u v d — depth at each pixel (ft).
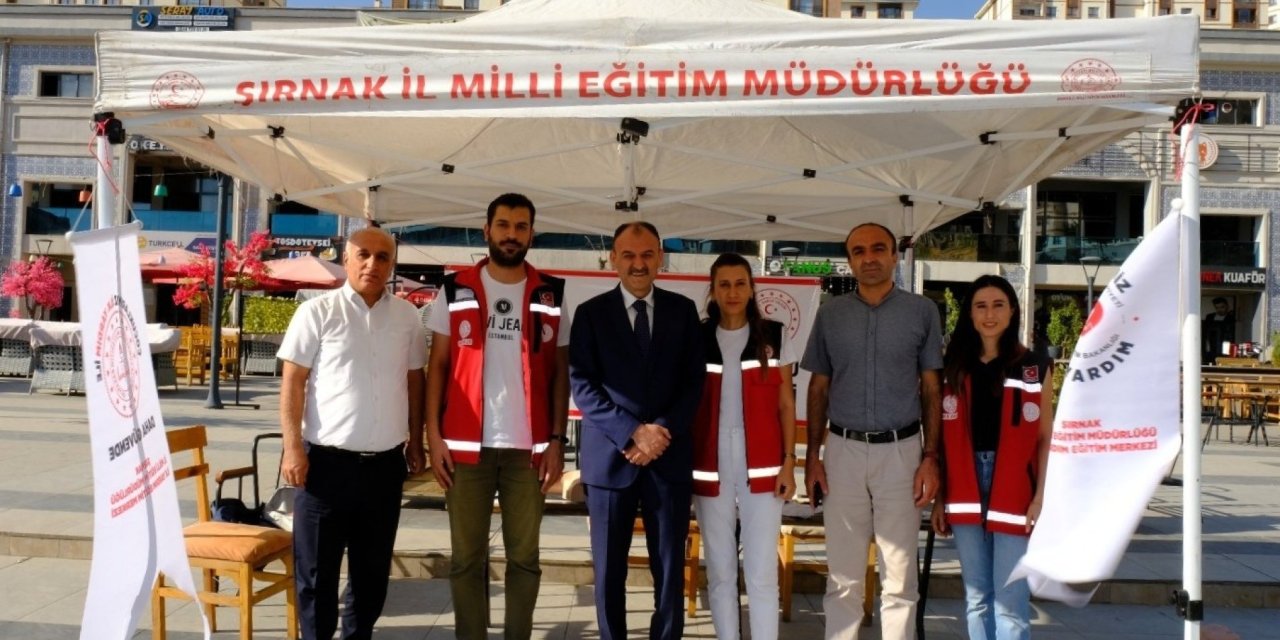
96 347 10.93
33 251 88.48
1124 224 96.02
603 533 12.13
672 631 11.98
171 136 15.65
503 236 12.66
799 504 16.72
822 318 13.32
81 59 87.25
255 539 13.30
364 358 12.61
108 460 10.92
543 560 18.24
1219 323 95.04
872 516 12.84
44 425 34.73
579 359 12.39
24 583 16.75
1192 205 10.70
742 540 12.85
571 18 11.59
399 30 11.70
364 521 12.77
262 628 14.90
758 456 12.59
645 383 12.11
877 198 22.41
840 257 86.58
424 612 15.90
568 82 11.48
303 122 17.53
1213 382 45.96
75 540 18.42
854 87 11.30
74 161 87.76
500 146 19.61
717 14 15.08
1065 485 10.57
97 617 10.69
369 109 11.68
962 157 17.61
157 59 11.88
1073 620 16.75
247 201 88.28
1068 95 11.10
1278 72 87.97
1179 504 26.84
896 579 12.46
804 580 17.90
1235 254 91.25
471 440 12.56
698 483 12.77
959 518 12.17
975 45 11.25
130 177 90.12
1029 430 11.87
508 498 12.94
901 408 12.58
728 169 20.70
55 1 111.24
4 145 87.66
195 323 95.96
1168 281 10.62
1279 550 20.89
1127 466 10.48
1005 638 11.78
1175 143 11.21
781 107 11.37
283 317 64.03
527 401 12.75
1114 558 10.24
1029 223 92.94
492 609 16.25
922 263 93.56
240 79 11.78
